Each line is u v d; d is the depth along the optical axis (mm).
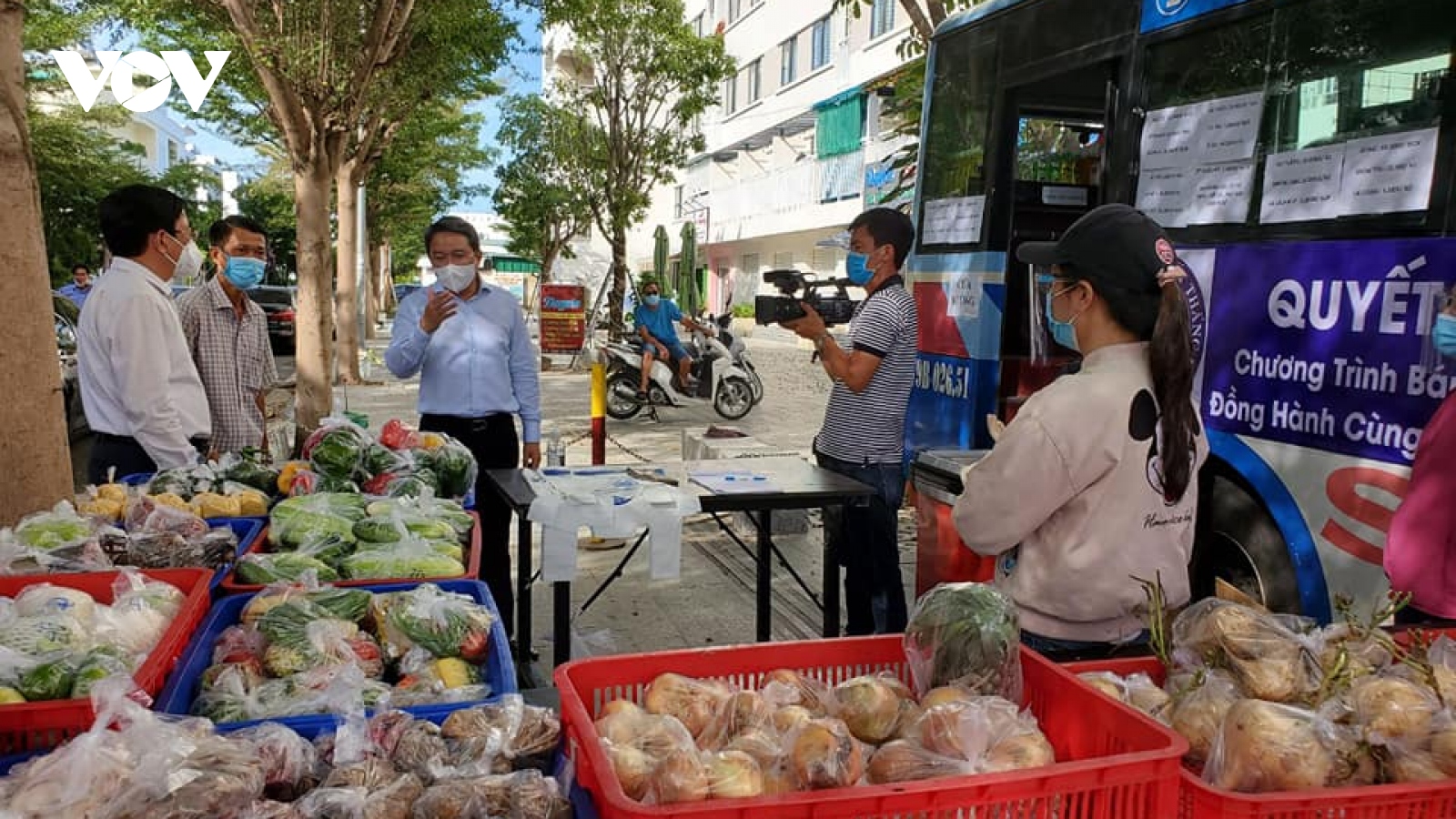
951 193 5820
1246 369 3529
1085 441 2070
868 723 1673
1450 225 2900
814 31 26484
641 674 1792
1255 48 3633
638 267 45375
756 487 3926
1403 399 2963
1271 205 3514
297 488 3545
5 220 3238
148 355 3738
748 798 1248
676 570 3703
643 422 12688
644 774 1424
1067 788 1357
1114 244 2104
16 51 3279
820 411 13828
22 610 2137
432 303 4398
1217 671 1860
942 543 4125
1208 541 3828
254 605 2393
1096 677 1922
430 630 2260
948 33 5891
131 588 2344
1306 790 1487
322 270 9945
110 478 3672
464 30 10945
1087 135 5637
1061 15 4801
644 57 18344
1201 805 1455
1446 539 2506
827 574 4570
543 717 1755
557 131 20156
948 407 5750
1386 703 1721
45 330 3377
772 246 31422
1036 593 2223
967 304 5594
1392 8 3117
